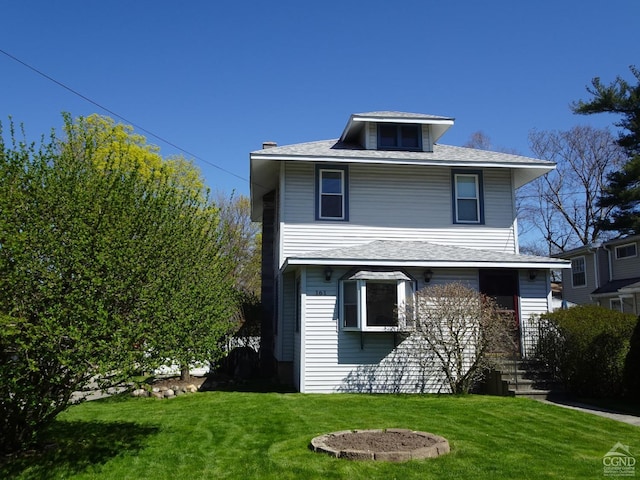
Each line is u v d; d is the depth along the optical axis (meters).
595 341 11.41
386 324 12.52
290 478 5.93
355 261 12.66
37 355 6.12
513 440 7.43
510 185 15.66
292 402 10.65
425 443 6.93
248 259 37.25
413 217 15.18
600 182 37.59
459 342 12.05
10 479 6.22
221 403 10.64
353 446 6.84
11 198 6.24
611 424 8.52
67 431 8.33
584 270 28.67
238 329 17.16
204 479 6.07
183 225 9.08
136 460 6.82
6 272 5.93
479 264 13.08
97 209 6.73
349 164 15.20
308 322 12.71
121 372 5.97
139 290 6.57
